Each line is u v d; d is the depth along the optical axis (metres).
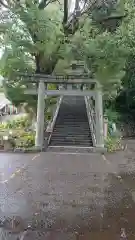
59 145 22.56
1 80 22.81
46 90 22.08
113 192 9.48
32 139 22.53
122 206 7.94
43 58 19.64
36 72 21.30
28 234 5.86
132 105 38.72
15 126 29.73
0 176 11.93
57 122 25.70
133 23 14.64
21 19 13.61
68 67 21.27
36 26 14.23
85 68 19.66
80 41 15.62
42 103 21.86
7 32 15.38
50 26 14.30
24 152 20.72
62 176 12.09
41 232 5.97
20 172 12.88
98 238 5.70
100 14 13.51
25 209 7.57
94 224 6.51
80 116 27.06
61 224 6.48
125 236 5.81
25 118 31.41
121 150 22.42
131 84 33.25
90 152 20.91
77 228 6.24
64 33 16.14
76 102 31.69
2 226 6.31
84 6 14.88
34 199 8.51
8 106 44.22
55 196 8.88
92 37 15.03
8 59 19.69
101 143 21.56
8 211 7.38
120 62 15.70
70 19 16.58
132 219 6.88
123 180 11.38
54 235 5.82
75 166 14.75
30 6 13.80
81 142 22.97
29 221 6.64
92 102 27.22
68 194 9.16
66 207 7.78
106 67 15.99
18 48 17.77
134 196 9.02
